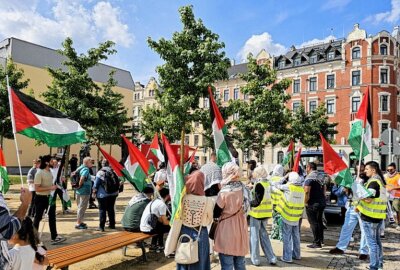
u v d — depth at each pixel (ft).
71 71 48.11
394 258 25.44
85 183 31.96
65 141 18.26
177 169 14.90
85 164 32.71
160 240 25.02
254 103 47.29
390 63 139.74
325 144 24.50
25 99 17.40
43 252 13.20
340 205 36.06
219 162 22.48
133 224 23.57
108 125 51.72
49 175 25.55
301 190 23.63
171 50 37.47
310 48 163.43
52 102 48.73
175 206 14.60
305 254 25.63
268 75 49.21
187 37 38.50
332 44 153.38
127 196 59.21
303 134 100.48
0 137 59.93
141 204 24.14
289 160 41.81
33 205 25.16
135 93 224.94
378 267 21.17
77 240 27.53
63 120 18.56
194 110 38.93
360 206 21.70
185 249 14.15
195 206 14.64
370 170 22.27
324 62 150.30
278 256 24.85
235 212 16.22
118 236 22.09
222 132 22.65
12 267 11.79
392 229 36.91
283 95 48.85
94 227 32.63
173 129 38.63
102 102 50.67
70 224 34.01
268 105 47.16
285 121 49.16
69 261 16.56
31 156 139.74
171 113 37.35
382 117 137.28
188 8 39.14
